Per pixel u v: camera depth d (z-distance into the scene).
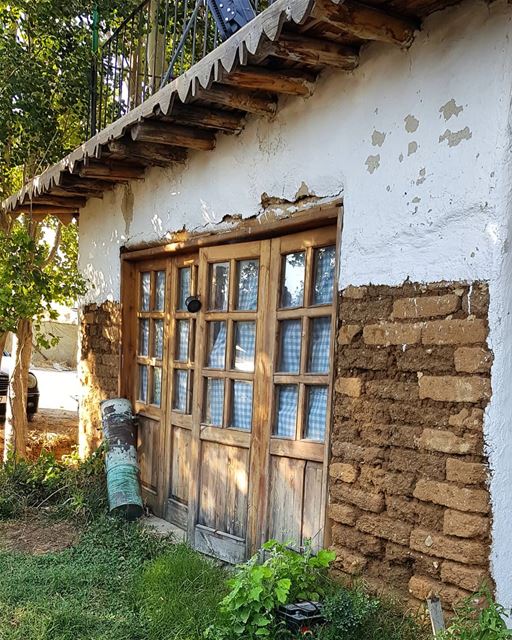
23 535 5.04
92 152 4.96
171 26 6.75
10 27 7.05
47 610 3.56
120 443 5.58
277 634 3.06
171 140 4.52
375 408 3.34
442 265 3.01
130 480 5.33
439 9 2.99
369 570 3.35
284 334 4.19
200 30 6.70
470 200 2.88
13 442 7.81
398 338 3.21
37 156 7.34
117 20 7.18
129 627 3.42
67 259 8.90
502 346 2.78
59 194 6.49
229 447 4.54
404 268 3.19
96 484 5.66
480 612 2.71
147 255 5.64
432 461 3.03
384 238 3.30
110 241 6.35
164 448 5.50
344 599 3.08
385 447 3.29
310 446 3.85
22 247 6.35
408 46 3.16
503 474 2.79
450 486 2.94
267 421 4.20
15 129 6.99
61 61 7.01
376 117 3.35
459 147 2.93
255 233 4.28
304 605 3.16
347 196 3.53
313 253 3.97
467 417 2.88
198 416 4.81
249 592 3.12
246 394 4.48
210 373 4.73
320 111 3.73
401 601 3.16
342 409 3.52
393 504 3.22
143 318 6.01
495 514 2.79
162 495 5.49
